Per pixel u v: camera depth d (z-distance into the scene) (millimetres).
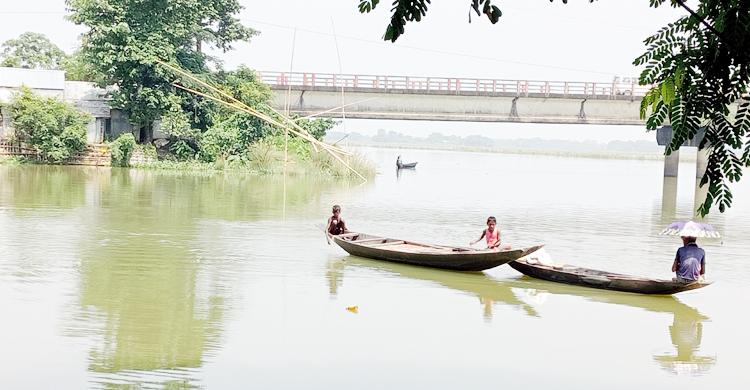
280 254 18719
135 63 46000
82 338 11164
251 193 34125
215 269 16625
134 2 45594
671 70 4746
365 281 15844
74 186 34000
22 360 10109
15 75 48156
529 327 12672
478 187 43969
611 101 52469
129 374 9695
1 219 22969
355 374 10039
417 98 52031
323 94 51562
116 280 15188
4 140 46375
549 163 90188
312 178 45344
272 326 12164
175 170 46969
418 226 25281
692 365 10953
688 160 132375
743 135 4672
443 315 13266
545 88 52250
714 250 21719
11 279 14875
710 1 4516
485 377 10125
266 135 49438
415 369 10320
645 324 13109
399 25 4375
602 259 19781
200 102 49031
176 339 11273
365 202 32312
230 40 49750
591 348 11617
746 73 4582
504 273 17141
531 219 28281
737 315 13898
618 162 105000
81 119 46969
